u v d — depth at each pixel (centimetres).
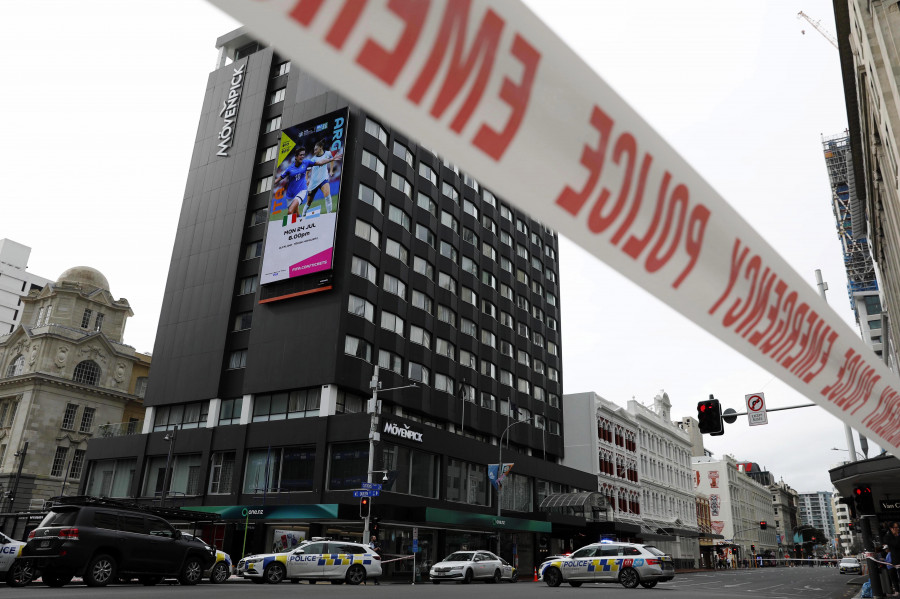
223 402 3594
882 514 1652
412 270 4000
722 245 201
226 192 4094
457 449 3694
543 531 4150
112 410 5419
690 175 181
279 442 3269
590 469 5225
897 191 2014
